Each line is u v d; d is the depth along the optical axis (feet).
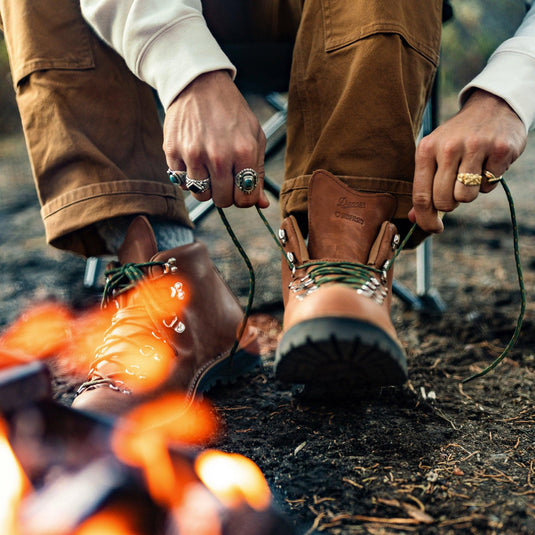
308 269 3.17
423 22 3.30
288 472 3.01
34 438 2.00
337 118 3.21
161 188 3.68
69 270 7.43
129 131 3.63
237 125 2.93
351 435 3.36
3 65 17.46
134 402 3.10
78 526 1.72
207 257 3.93
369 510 2.68
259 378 4.24
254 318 5.73
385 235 3.23
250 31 4.28
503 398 3.93
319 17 3.31
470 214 9.29
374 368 2.93
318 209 3.25
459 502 2.72
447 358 4.64
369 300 2.99
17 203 11.24
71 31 3.51
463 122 2.94
